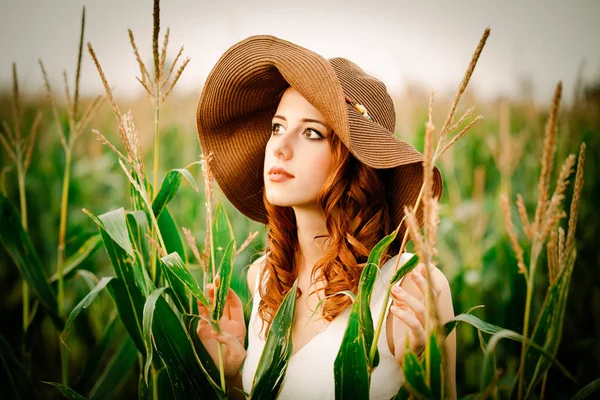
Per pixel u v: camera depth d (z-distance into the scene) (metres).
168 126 4.54
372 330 1.05
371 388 1.32
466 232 2.77
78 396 1.25
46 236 3.41
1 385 1.85
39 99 3.96
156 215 1.50
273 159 1.37
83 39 1.83
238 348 1.40
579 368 2.23
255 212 1.82
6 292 2.73
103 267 3.13
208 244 1.13
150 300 1.17
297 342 1.47
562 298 0.99
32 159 3.91
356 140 1.29
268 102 1.62
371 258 1.03
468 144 4.28
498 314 2.43
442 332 1.04
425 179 0.83
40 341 2.52
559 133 3.47
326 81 1.22
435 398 0.92
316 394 1.35
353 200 1.41
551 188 3.36
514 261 2.37
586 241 2.89
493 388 0.98
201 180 3.41
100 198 4.12
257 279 1.67
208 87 1.52
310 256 1.53
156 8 1.24
